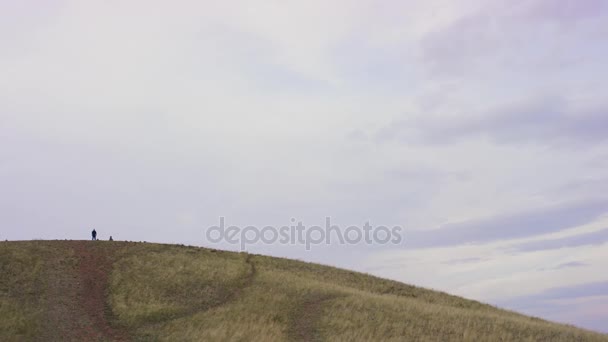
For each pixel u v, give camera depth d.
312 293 44.44
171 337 32.78
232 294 43.28
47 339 31.12
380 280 58.41
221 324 35.47
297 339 34.38
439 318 39.19
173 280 44.50
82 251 49.59
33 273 41.69
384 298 44.41
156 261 49.38
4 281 39.75
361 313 39.31
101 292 40.59
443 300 51.97
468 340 34.53
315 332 35.72
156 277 44.69
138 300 39.28
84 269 44.91
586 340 36.22
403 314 39.50
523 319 44.75
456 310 43.22
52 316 34.69
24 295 37.72
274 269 54.03
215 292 43.19
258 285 45.81
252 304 40.44
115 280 42.62
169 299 40.44
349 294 44.28
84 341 31.47
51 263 44.81
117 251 51.12
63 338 31.58
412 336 35.19
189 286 43.72
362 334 35.12
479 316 40.97
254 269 52.53
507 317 43.44
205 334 33.44
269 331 35.16
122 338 32.50
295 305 41.28
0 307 34.66
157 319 36.28
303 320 38.22
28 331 31.55
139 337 32.72
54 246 49.78
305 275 54.12
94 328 33.78
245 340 33.19
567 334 37.09
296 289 45.03
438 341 34.38
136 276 44.34
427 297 52.47
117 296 39.38
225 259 54.66
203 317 36.84
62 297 38.38
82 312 36.22
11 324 32.06
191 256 53.31
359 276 58.84
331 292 44.69
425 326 37.34
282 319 37.88
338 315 38.72
